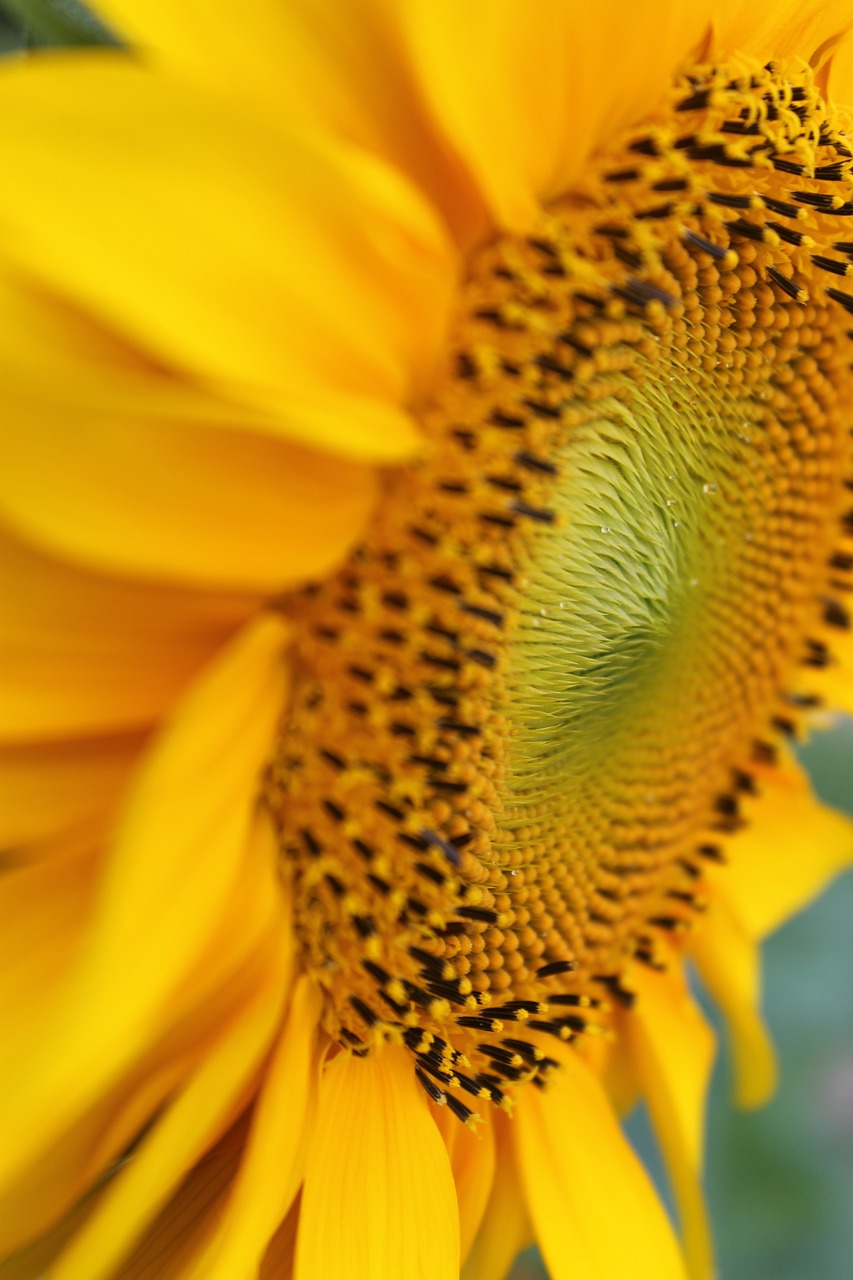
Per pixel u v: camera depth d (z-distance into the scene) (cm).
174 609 29
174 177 27
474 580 31
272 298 28
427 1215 32
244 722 29
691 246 33
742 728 37
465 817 32
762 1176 47
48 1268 30
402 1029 32
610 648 33
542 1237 34
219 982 30
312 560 29
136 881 27
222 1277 29
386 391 30
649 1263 34
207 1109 29
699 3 32
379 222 29
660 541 33
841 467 36
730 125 33
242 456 28
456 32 29
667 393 33
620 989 36
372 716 31
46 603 28
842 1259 46
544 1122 34
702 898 37
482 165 30
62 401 27
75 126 27
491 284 31
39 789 29
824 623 37
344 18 29
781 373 35
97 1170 30
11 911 29
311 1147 31
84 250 27
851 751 48
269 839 30
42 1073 26
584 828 34
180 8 28
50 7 30
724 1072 48
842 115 34
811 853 38
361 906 31
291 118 29
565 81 31
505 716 32
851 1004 48
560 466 32
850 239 34
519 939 34
